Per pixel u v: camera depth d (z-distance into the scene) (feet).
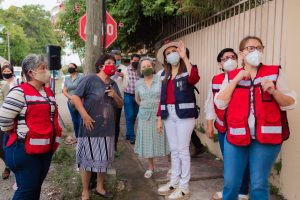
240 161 9.96
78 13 33.81
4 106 10.50
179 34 25.55
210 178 16.31
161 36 30.89
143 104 16.22
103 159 13.47
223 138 12.92
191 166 17.99
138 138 16.48
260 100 9.52
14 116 10.65
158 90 16.16
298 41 12.21
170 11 23.56
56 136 11.66
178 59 13.74
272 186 14.17
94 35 17.06
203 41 21.15
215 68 19.53
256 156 9.66
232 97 9.96
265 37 14.56
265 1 14.60
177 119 13.89
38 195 11.53
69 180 15.90
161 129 15.10
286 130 9.83
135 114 24.07
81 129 13.55
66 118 36.55
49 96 11.54
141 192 15.21
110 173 16.08
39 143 10.89
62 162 19.86
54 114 11.67
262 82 9.25
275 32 13.83
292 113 12.57
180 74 13.84
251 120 9.61
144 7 26.84
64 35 38.42
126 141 24.49
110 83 14.19
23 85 10.97
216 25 19.31
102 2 17.70
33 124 10.85
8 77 17.99
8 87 17.66
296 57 12.31
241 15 16.57
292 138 12.73
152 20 30.40
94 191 14.66
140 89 16.39
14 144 10.85
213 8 19.34
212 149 20.29
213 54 19.70
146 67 16.34
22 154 10.80
